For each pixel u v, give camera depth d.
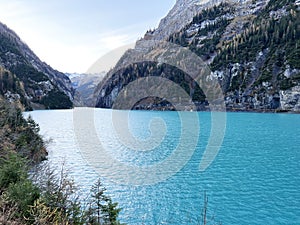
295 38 131.38
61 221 8.34
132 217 18.47
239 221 18.06
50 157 34.53
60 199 9.75
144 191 22.03
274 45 136.25
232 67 138.25
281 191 23.61
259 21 169.00
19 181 9.98
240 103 124.31
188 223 17.77
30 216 7.87
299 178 27.27
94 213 11.01
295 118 86.50
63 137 50.72
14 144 25.92
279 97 113.81
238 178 26.94
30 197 8.76
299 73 112.56
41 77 173.00
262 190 23.80
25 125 35.94
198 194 22.52
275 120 81.56
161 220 18.17
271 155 37.47
